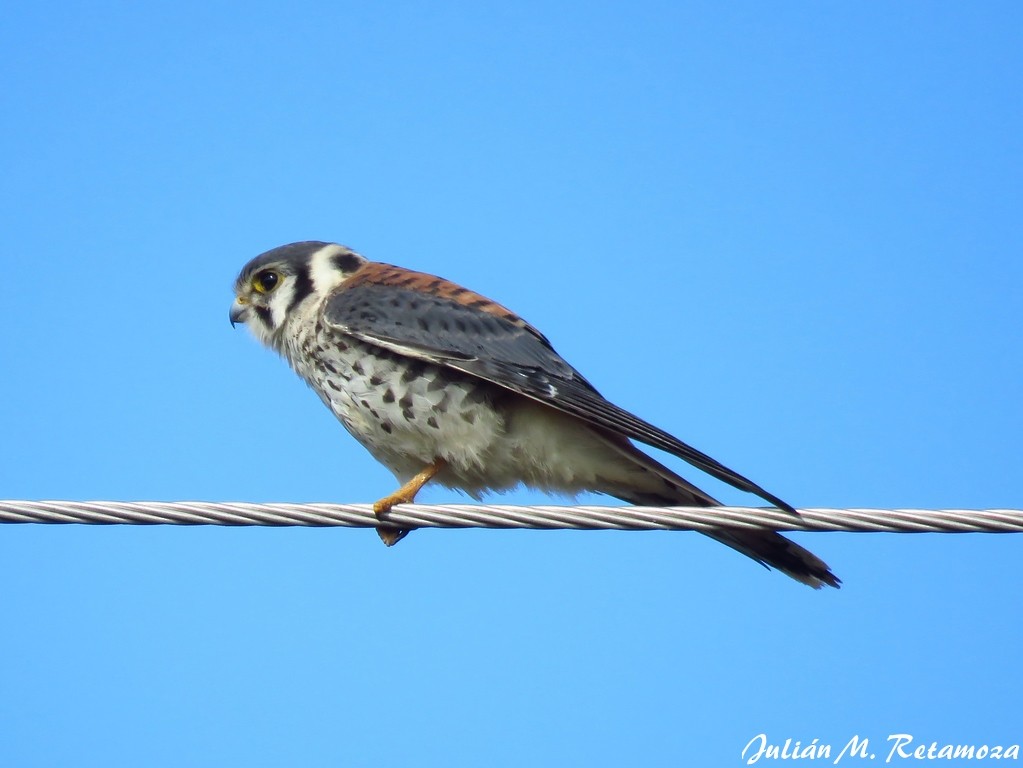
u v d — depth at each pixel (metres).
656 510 8.06
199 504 8.00
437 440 10.46
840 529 7.88
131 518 7.91
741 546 9.32
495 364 10.18
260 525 8.10
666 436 9.20
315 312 11.23
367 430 10.80
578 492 10.64
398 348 10.38
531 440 10.27
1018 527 7.72
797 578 9.28
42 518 7.82
